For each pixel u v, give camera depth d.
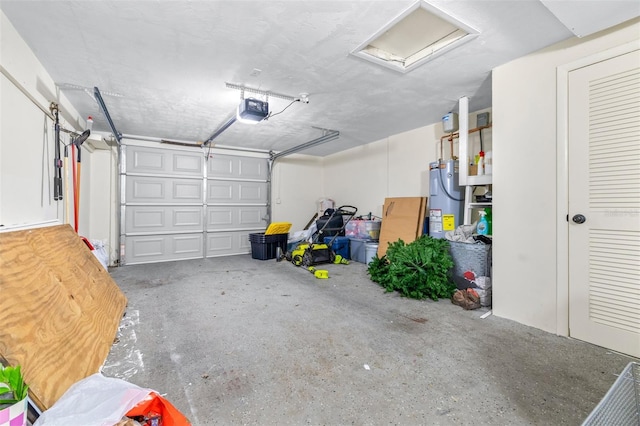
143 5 1.68
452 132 3.72
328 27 1.90
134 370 1.64
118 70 2.49
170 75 2.60
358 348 1.92
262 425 1.24
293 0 1.64
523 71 2.29
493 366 1.70
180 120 3.97
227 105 3.38
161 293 3.13
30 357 1.18
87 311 1.88
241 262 4.95
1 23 1.72
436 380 1.56
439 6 1.71
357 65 2.43
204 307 2.70
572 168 2.03
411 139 4.60
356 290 3.27
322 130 4.57
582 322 1.99
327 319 2.42
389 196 5.05
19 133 1.96
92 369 1.53
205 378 1.57
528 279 2.28
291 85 2.83
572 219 2.03
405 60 2.47
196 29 1.92
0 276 1.34
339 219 5.42
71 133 3.01
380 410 1.33
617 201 1.83
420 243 3.26
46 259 1.83
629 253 1.79
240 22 1.85
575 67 2.00
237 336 2.09
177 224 5.16
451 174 3.51
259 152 6.03
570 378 1.57
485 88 2.92
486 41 2.07
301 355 1.82
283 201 6.42
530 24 1.87
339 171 6.34
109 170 4.68
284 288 3.35
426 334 2.13
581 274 1.99
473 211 3.57
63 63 2.36
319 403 1.38
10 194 1.83
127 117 3.83
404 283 3.02
